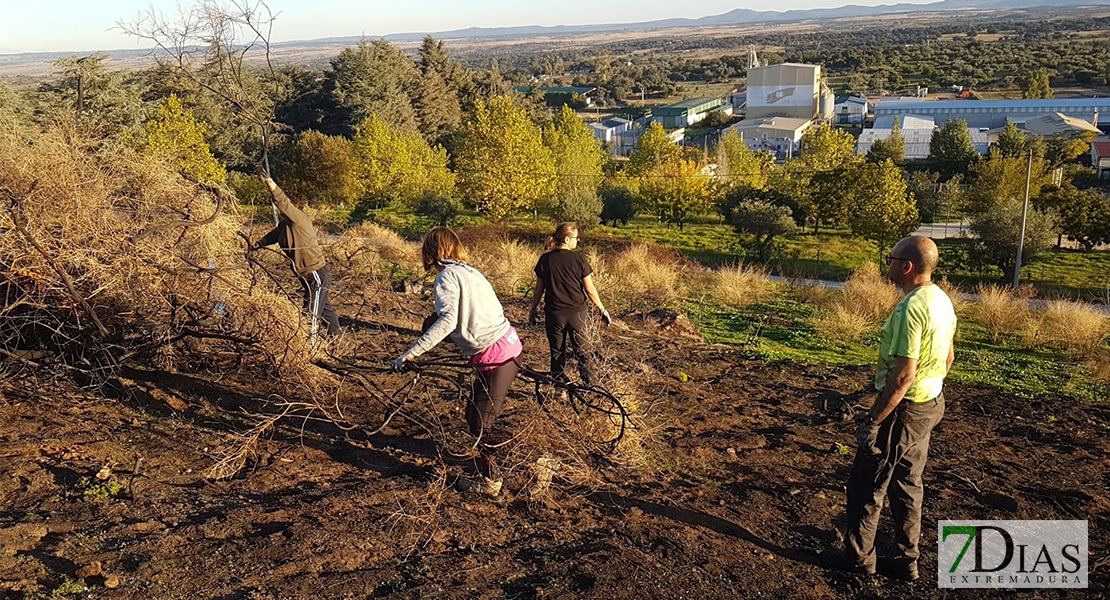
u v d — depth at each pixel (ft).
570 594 11.50
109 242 17.10
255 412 17.63
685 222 156.25
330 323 21.45
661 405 21.36
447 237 14.19
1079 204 135.95
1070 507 16.19
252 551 11.83
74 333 17.38
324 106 199.72
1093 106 349.82
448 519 13.56
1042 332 38.11
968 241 125.18
